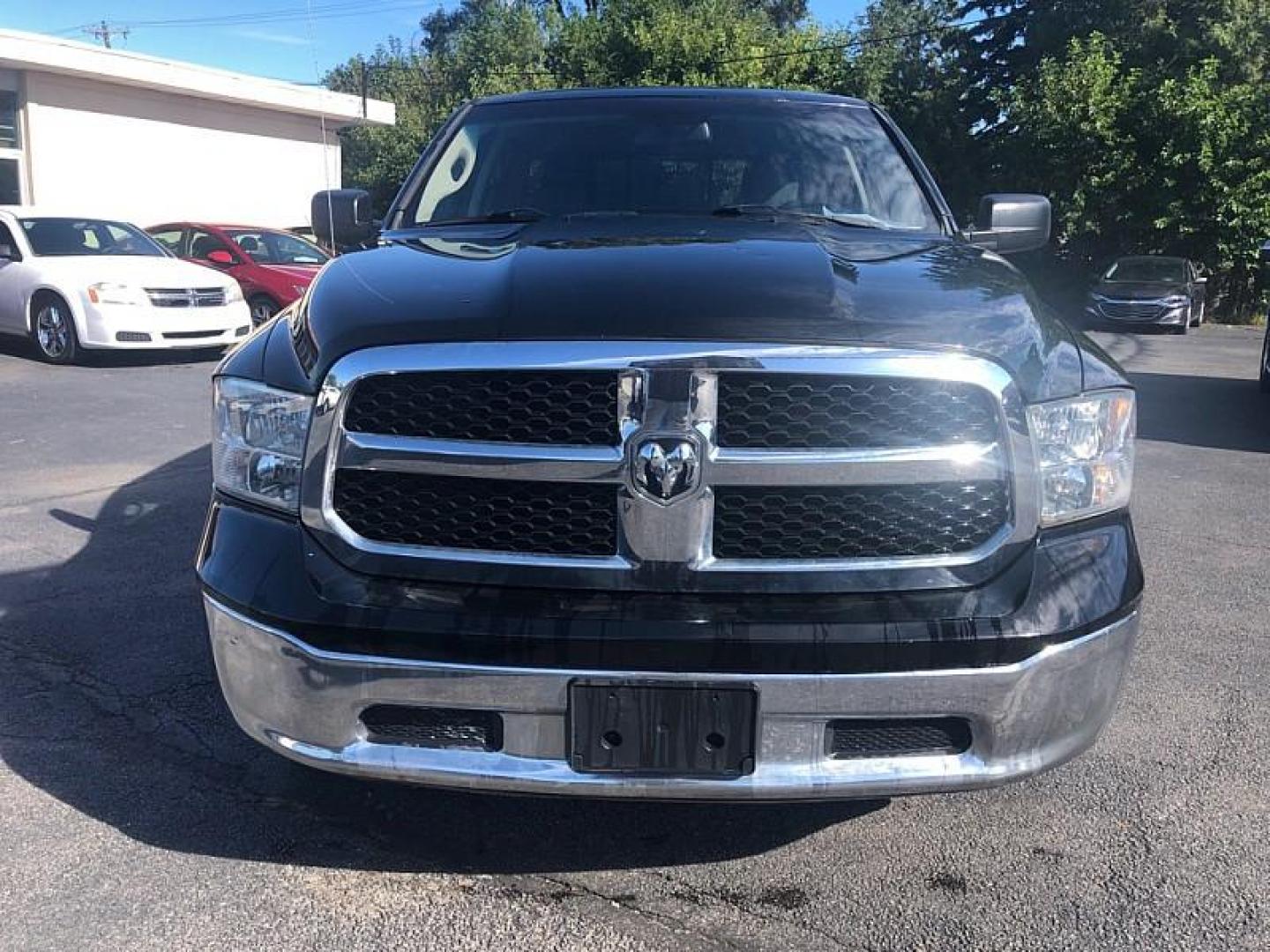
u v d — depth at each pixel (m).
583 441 2.22
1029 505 2.28
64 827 2.81
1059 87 23.59
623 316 2.25
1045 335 2.46
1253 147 22.03
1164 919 2.47
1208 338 18.80
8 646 3.97
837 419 2.21
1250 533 5.70
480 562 2.25
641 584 2.22
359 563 2.29
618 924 2.46
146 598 4.48
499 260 2.71
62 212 12.32
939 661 2.18
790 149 3.79
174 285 11.38
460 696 2.21
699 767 2.20
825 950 2.37
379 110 26.34
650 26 26.41
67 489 6.24
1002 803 2.99
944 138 26.59
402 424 2.29
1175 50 26.70
